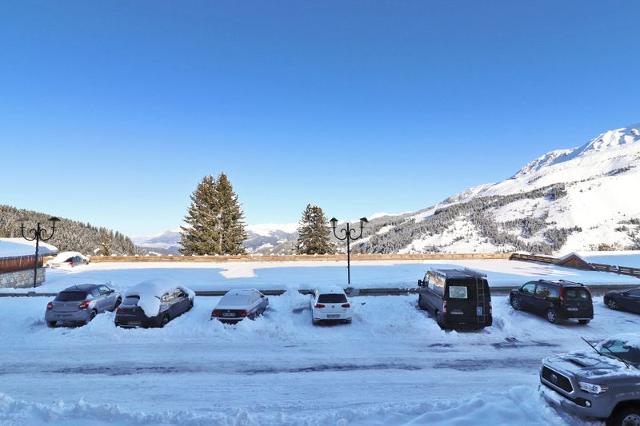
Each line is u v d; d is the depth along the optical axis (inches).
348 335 596.1
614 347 345.7
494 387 400.8
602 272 1385.3
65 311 649.0
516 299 764.6
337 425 302.7
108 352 517.3
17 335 599.2
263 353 514.9
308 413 335.6
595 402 285.9
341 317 644.7
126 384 410.3
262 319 656.4
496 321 657.6
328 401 365.1
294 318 687.7
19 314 706.2
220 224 2445.9
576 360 327.0
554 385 321.4
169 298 671.8
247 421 309.1
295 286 954.1
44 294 925.2
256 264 1739.7
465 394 382.3
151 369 456.4
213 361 483.8
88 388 399.5
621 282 1093.1
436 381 417.7
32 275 1204.5
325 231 2613.2
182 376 433.7
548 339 582.6
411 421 308.2
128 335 587.5
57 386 405.1
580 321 670.5
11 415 316.2
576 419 301.9
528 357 501.4
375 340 572.7
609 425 289.6
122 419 314.3
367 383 411.8
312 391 389.7
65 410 324.5
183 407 353.1
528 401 331.6
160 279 697.6
